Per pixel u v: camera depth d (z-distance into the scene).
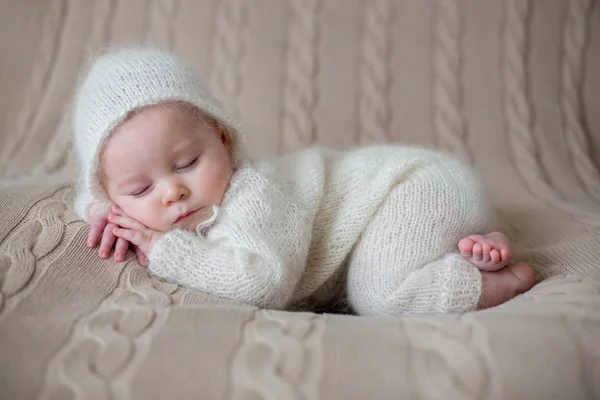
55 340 0.76
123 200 1.04
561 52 1.78
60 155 1.64
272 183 1.07
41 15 1.78
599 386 0.73
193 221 1.04
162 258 0.99
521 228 1.35
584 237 1.20
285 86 1.77
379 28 1.81
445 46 1.79
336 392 0.69
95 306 0.86
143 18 1.79
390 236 1.07
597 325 0.79
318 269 1.10
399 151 1.19
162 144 0.99
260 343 0.76
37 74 1.75
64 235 1.02
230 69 1.77
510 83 1.76
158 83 1.01
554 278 1.03
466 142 1.72
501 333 0.78
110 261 1.00
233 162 1.12
